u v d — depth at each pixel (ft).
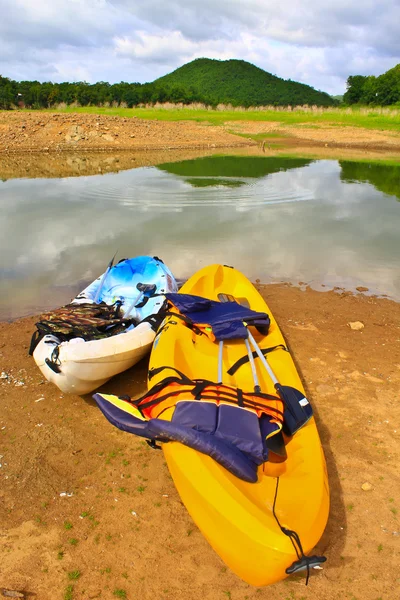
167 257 28.45
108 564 10.11
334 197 45.50
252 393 12.03
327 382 16.40
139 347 15.44
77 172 58.80
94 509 11.39
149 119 111.75
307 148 86.94
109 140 87.81
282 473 10.90
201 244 31.01
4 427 14.03
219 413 11.00
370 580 9.83
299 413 11.97
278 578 8.46
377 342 19.13
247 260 28.27
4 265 27.07
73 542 10.55
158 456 13.07
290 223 36.24
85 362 14.05
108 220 36.32
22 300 22.58
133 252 29.30
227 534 8.71
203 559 10.24
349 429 14.10
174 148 85.81
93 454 13.10
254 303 18.70
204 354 15.10
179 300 16.66
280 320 20.88
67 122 93.45
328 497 9.90
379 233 34.17
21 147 80.53
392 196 46.42
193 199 43.65
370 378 16.66
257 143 92.63
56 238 31.96
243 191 47.47
